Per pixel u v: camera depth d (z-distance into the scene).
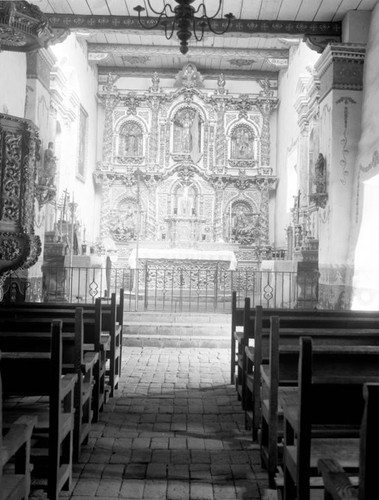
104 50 18.12
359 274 10.67
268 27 11.66
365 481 1.91
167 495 4.03
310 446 3.08
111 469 4.50
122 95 20.39
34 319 5.60
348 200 11.12
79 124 17.22
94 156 19.94
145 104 20.50
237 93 20.73
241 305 13.80
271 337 4.19
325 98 11.69
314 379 2.89
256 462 4.71
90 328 5.89
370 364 3.64
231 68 20.72
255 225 20.16
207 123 20.50
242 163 20.48
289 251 16.11
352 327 5.83
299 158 15.85
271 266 14.67
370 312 6.66
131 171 20.06
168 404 6.58
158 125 20.44
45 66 11.42
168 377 8.03
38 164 10.99
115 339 6.99
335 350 3.58
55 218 14.17
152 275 15.59
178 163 20.23
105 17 11.55
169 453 4.91
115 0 10.94
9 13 7.21
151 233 20.00
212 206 20.25
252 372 5.80
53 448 3.54
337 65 11.15
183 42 8.41
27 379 3.51
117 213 20.09
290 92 18.09
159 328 10.88
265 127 20.50
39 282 11.32
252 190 20.39
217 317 11.38
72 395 4.13
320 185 11.67
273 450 4.22
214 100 20.55
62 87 14.17
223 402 6.70
